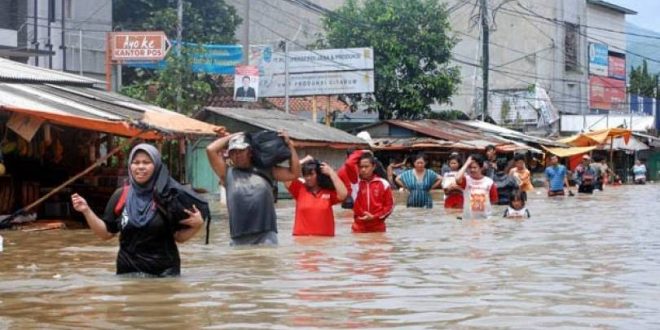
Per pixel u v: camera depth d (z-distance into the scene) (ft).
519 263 31.42
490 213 54.29
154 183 27.45
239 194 36.96
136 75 126.00
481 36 158.20
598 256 33.81
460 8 172.65
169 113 65.72
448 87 140.46
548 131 165.17
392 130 133.59
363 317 20.51
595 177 113.91
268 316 20.68
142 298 23.39
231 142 36.99
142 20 135.64
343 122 143.43
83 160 62.75
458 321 19.97
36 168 59.26
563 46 174.60
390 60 136.98
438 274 28.30
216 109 102.01
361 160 43.27
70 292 24.61
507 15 172.76
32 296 23.98
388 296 23.67
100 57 113.60
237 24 143.23
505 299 23.11
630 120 173.27
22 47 104.53
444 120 147.54
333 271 29.01
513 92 168.86
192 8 137.39
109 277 27.73
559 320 20.04
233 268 29.81
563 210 67.97
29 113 51.16
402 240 40.06
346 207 65.16
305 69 130.21
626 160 181.78
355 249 36.06
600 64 188.65
